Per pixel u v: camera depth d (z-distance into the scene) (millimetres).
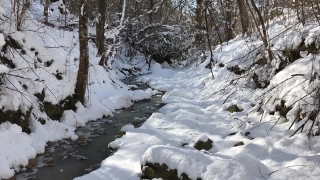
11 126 6703
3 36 7535
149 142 6875
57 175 5930
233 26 16969
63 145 7457
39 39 9578
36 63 8750
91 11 17406
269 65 8641
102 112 9922
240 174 4453
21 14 8727
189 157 4969
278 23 9977
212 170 4605
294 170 4406
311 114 5488
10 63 7816
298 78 6508
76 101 9383
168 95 12203
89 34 15547
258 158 5340
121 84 14250
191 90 12398
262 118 7160
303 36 7746
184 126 7750
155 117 8547
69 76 9727
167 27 19109
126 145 6887
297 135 5539
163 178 5000
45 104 8203
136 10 21531
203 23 16312
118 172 5637
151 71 20094
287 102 6336
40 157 6730
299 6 7957
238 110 8367
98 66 12703
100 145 7496
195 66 15922
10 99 6906
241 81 9992
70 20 15312
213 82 11789
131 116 10055
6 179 5566
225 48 13836
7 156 5973
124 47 21109
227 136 6836
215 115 8289
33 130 7371
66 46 11602
